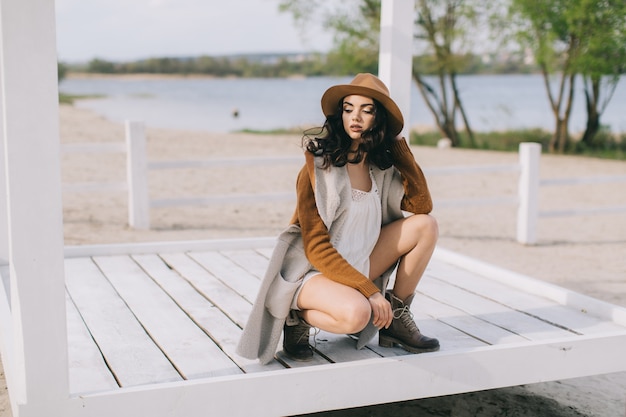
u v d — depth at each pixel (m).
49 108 2.37
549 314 3.75
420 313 3.76
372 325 2.92
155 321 3.55
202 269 4.61
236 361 3.00
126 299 3.93
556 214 8.14
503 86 56.41
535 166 7.89
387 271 3.04
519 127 22.53
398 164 2.93
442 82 19.05
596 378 4.25
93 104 40.88
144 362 2.99
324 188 2.78
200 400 2.64
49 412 2.49
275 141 18.78
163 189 11.17
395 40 3.79
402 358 2.92
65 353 2.49
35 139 2.37
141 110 37.34
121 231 7.84
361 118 2.77
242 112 38.19
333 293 2.69
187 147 16.72
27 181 2.38
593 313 3.75
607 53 15.79
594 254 7.56
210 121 31.98
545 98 44.16
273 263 2.79
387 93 2.83
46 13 2.32
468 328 3.50
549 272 6.69
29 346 2.45
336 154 2.79
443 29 17.72
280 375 2.73
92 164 13.05
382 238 2.99
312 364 2.92
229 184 11.77
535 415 3.67
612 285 6.20
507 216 9.97
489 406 3.78
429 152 17.16
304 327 2.95
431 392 2.99
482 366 3.06
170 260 4.85
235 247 5.21
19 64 2.31
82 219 8.52
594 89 18.33
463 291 4.21
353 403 2.86
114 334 3.35
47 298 2.45
